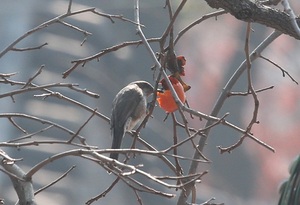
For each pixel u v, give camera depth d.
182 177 6.61
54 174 17.14
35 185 16.67
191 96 24.73
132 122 8.30
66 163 17.42
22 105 17.73
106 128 18.28
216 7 6.91
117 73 19.59
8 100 17.66
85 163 17.67
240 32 25.42
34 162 16.89
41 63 18.88
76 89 7.14
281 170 23.91
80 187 17.12
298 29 6.56
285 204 8.17
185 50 25.66
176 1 20.31
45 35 19.55
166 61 7.22
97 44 19.89
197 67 25.34
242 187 23.41
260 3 6.99
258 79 25.17
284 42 25.30
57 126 7.17
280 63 25.31
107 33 20.30
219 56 25.39
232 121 24.00
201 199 21.89
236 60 25.14
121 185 17.81
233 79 7.83
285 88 25.16
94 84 18.91
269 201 23.52
